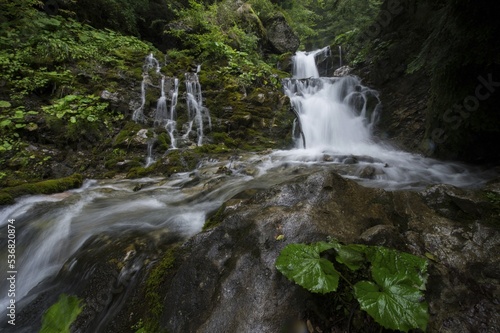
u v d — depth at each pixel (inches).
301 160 208.1
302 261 58.6
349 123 326.3
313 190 87.2
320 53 493.4
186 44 365.1
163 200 145.4
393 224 84.9
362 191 92.3
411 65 176.9
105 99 233.9
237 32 421.4
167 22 400.5
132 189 166.7
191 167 201.6
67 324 57.1
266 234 70.9
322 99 340.8
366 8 484.1
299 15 676.1
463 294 64.3
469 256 73.7
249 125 269.6
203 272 68.1
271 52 540.7
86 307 76.2
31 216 130.2
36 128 196.5
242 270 64.9
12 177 169.9
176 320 61.8
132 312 71.1
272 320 56.4
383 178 160.6
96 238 105.7
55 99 223.3
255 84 312.0
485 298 63.8
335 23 598.9
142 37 384.5
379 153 256.4
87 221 122.3
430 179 162.1
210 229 81.2
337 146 292.0
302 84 356.8
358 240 71.1
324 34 670.5
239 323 56.4
